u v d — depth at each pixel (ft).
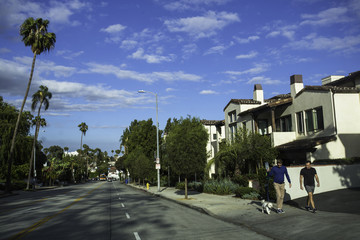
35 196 103.09
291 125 93.66
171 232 32.14
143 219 42.16
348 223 29.43
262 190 56.65
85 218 44.11
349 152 74.49
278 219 36.35
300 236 27.43
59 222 40.60
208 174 110.63
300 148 76.69
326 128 77.77
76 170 325.62
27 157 166.09
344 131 75.15
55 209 57.26
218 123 131.34
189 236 29.91
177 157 70.85
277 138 89.04
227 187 78.54
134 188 157.38
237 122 115.03
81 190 141.79
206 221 39.88
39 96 167.84
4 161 153.58
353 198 43.86
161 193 96.43
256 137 83.46
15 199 90.68
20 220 43.09
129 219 42.34
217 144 124.47
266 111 95.71
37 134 168.76
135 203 67.72
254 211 44.52
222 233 31.32
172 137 73.82
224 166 95.66
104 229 34.68
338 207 39.42
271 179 51.83
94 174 579.48
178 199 71.36
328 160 70.23
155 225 36.83
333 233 26.66
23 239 29.81
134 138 187.62
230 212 45.44
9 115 160.45
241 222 36.88
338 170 53.42
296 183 50.98
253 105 113.09
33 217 46.14
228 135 121.60
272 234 29.53
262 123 105.60
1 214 50.60
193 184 106.83
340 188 52.90
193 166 70.03
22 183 165.37
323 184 52.01
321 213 36.99
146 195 97.25
